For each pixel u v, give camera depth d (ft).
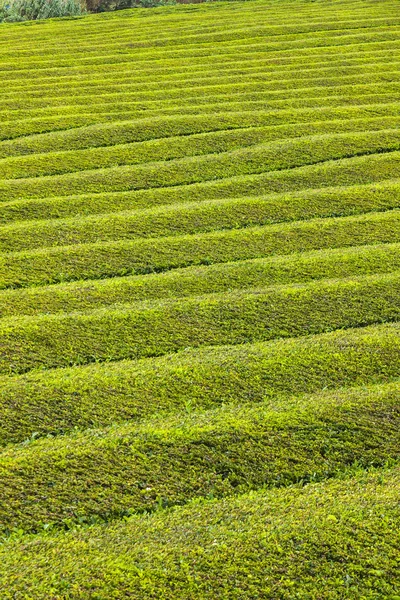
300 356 46.65
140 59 121.19
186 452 38.11
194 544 31.94
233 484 36.42
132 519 33.99
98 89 105.29
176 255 60.54
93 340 48.96
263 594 29.55
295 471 37.06
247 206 68.54
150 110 95.45
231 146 83.35
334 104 96.68
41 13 169.17
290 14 148.46
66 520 34.06
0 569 30.81
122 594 29.50
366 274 56.95
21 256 60.23
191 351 47.88
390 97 98.63
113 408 42.09
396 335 48.78
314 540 31.91
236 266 58.44
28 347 48.08
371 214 66.95
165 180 75.51
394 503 34.17
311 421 40.27
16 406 42.06
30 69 116.88
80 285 56.08
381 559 31.01
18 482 36.24
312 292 54.03
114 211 69.26
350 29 134.31
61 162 79.82
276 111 93.50
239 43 128.77
